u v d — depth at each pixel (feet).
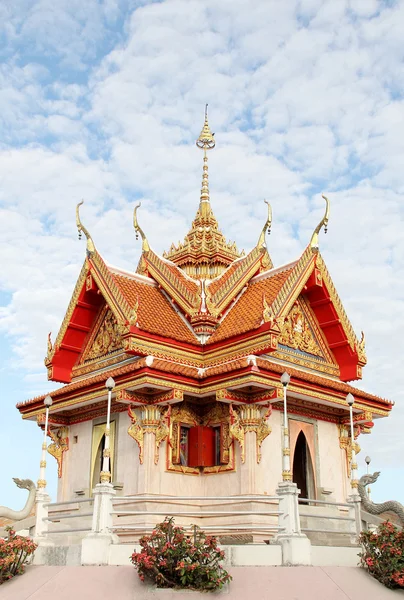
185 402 78.38
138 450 75.46
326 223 84.79
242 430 74.33
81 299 87.76
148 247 95.66
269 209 95.35
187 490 75.87
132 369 72.43
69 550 58.85
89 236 87.04
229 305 87.15
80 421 87.10
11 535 61.57
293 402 80.28
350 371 87.40
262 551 56.18
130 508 72.84
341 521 80.79
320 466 82.33
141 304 84.12
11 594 54.60
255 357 72.02
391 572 55.98
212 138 112.37
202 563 52.24
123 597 51.29
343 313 86.48
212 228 104.68
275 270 89.04
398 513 69.00
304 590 51.52
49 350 91.20
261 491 72.74
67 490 85.66
